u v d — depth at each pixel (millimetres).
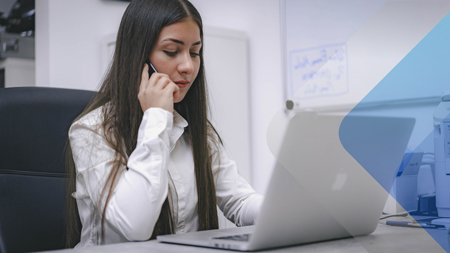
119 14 2766
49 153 1080
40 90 1110
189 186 1063
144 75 983
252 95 3178
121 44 1022
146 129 897
